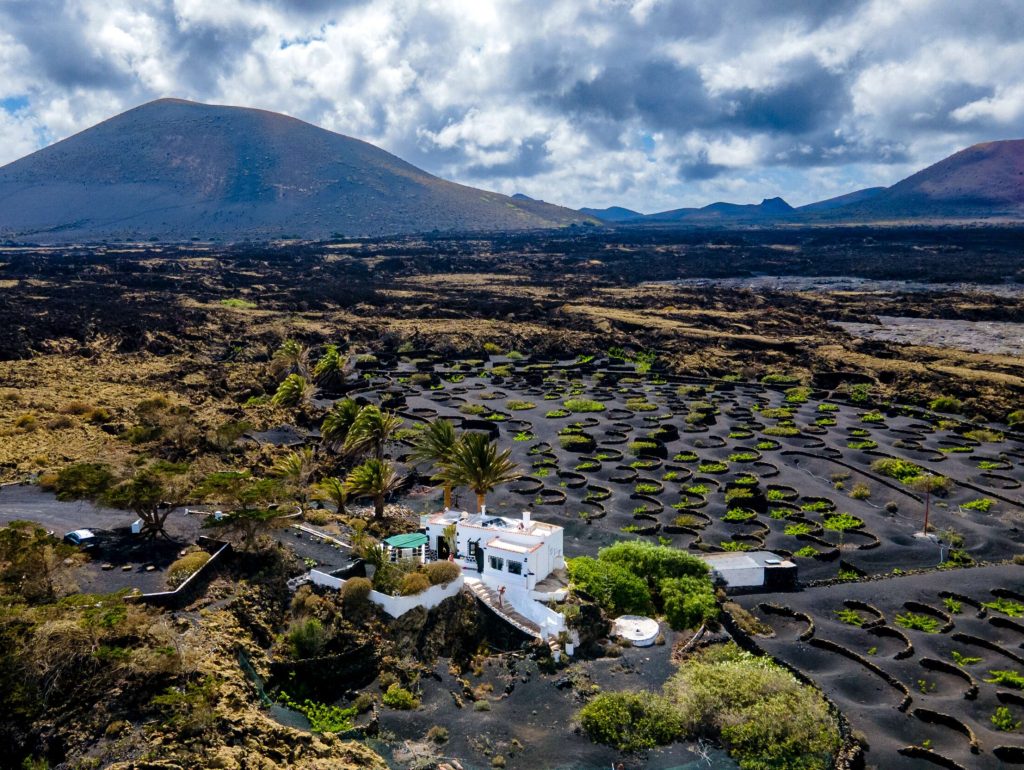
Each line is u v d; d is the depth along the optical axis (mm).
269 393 132875
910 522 80812
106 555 57938
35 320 166500
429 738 45344
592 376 155125
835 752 44188
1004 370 151125
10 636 42719
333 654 50531
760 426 116250
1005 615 60938
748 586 65312
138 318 179375
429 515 73312
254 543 59094
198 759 38188
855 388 139250
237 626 50625
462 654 54219
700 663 52062
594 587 59688
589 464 98688
